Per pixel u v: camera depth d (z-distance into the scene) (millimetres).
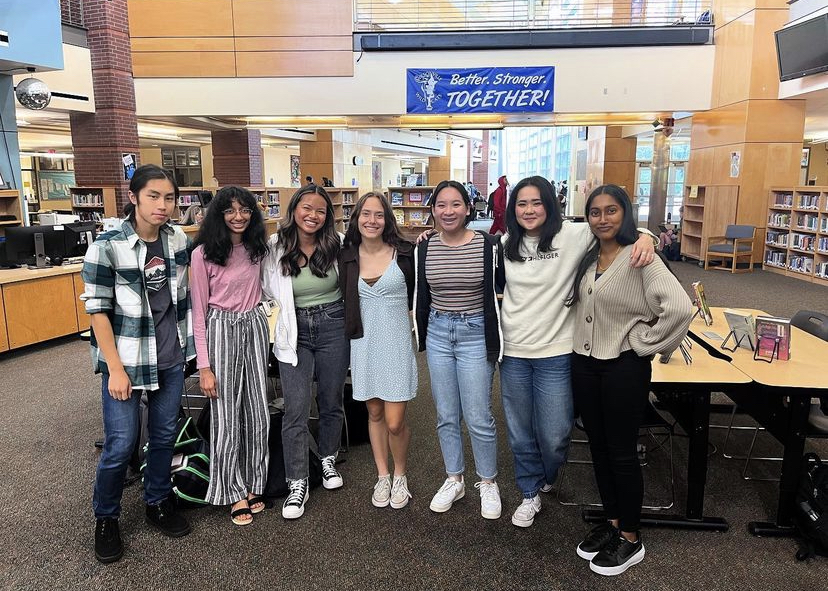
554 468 2438
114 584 2094
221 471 2492
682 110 10484
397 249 2457
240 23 10016
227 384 2432
